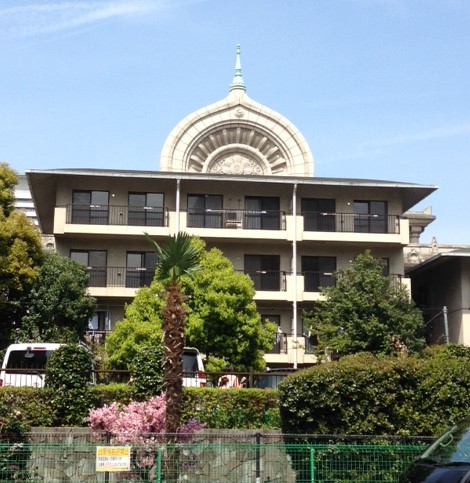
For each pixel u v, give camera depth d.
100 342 40.06
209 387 23.41
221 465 17.19
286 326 43.69
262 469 17.03
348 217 44.88
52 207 47.81
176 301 18.91
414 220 59.41
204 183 44.34
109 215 43.25
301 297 42.94
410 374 19.22
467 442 12.66
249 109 48.09
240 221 44.12
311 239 43.50
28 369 23.36
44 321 37.78
